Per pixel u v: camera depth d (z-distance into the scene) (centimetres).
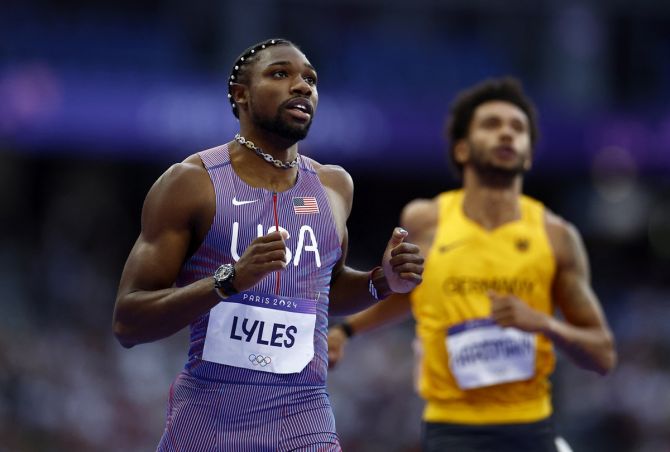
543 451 1702
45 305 4534
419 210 1834
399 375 4147
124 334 1170
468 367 1695
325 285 1220
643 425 3822
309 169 1260
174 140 4422
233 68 1245
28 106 4269
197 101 4450
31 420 3456
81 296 4716
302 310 1187
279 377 1178
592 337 1697
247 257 1067
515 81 1850
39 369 3647
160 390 3891
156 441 3731
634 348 4459
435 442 1723
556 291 1766
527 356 1694
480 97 1828
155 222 1178
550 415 1745
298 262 1191
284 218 1201
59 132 4306
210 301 1093
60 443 3472
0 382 3484
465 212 1784
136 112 4384
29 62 4759
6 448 3328
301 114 1202
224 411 1171
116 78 4384
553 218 1789
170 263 1174
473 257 1741
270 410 1174
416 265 1182
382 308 1812
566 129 4984
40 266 4856
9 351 3650
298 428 1178
